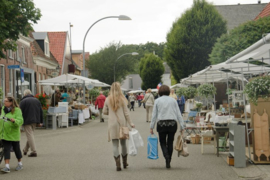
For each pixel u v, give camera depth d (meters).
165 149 8.31
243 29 26.98
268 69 11.65
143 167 8.44
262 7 44.66
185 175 7.50
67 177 7.48
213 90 15.62
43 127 19.23
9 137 8.09
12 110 8.23
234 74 14.48
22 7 16.67
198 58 39.31
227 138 11.12
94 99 33.72
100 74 63.44
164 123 8.20
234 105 12.55
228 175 7.43
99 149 11.35
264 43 7.35
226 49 27.06
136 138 8.30
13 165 8.98
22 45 30.70
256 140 8.45
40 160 9.61
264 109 8.41
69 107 20.86
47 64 39.03
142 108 49.97
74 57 61.41
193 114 15.64
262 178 7.06
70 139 14.30
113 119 8.09
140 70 81.00
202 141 10.34
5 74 26.34
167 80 102.06
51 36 49.66
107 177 7.40
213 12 39.09
